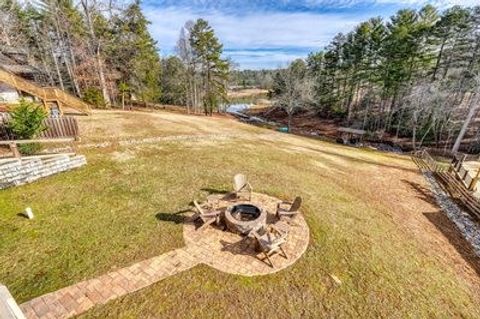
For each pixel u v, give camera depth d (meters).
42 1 27.27
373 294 6.34
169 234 7.64
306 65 52.78
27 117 10.98
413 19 33.22
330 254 7.52
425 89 30.22
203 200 9.70
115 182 10.44
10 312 3.51
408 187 15.73
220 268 6.52
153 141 16.14
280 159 16.36
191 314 5.29
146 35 34.84
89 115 20.34
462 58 30.75
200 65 43.19
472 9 28.41
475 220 12.45
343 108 46.91
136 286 5.82
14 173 9.38
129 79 35.19
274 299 5.82
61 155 10.99
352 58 42.50
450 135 32.00
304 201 10.58
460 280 7.77
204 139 18.33
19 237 7.03
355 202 11.80
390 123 37.34
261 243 6.79
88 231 7.48
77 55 30.94
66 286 5.69
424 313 6.11
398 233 9.75
